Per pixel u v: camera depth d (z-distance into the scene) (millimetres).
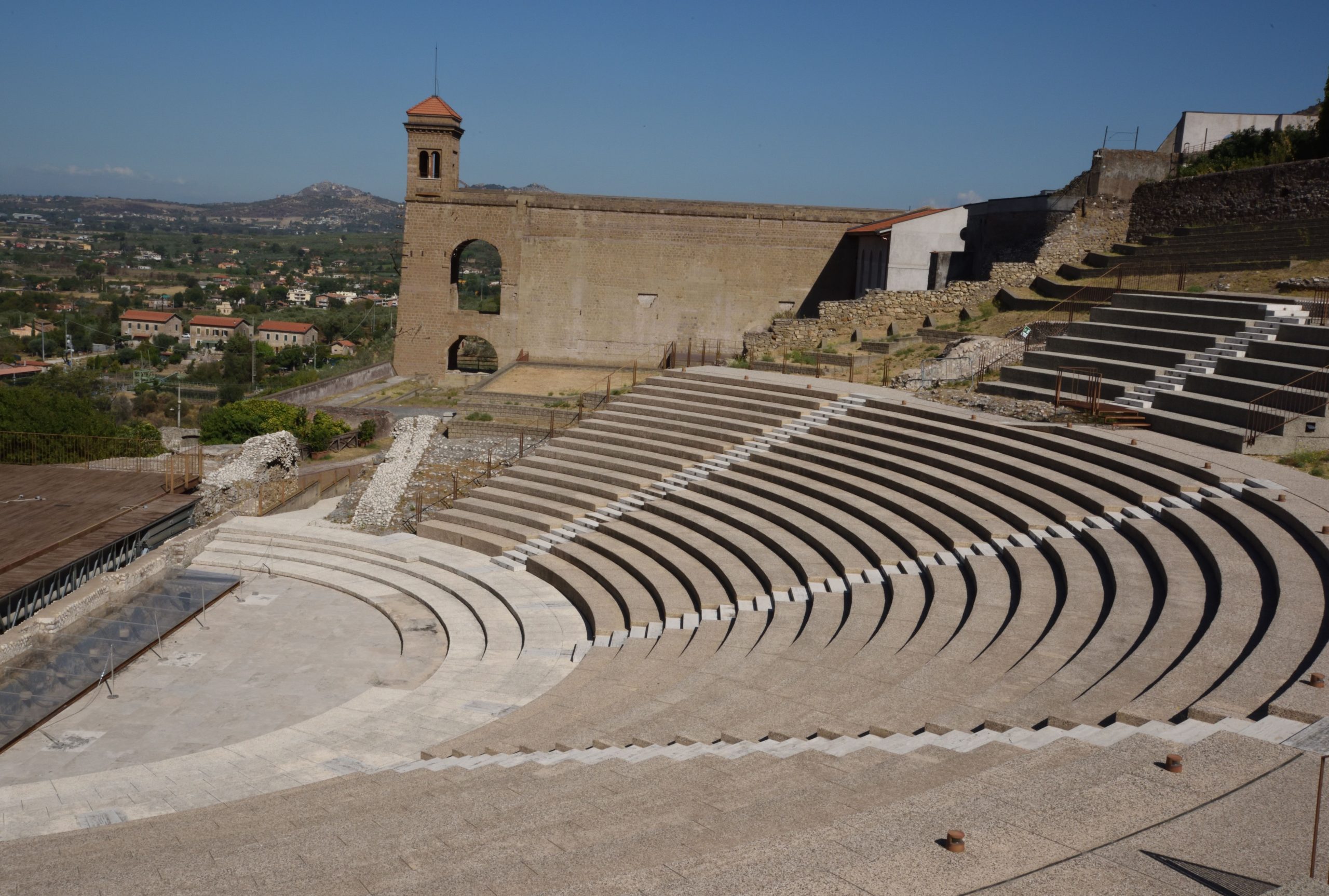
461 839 10008
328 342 156250
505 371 54094
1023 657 15602
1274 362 24656
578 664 22766
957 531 22641
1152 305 31562
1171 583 16797
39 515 29672
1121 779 9148
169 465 34906
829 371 40906
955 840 7891
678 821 9992
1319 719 10617
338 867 9547
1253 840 8000
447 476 36625
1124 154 45781
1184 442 24141
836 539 24547
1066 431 25938
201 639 25438
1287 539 17297
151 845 11711
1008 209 48125
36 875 10328
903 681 15477
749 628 21328
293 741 19062
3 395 46719
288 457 37594
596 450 35656
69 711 20812
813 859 7816
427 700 21328
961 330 41469
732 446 33062
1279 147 42469
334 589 29906
